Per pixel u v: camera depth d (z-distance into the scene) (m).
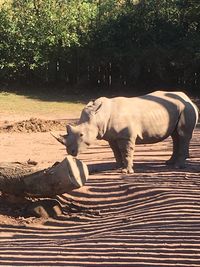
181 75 28.81
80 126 10.23
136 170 11.01
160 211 8.55
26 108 24.52
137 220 8.33
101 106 10.47
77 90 29.30
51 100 26.78
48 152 14.32
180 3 29.17
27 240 8.04
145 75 29.39
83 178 9.16
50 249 7.29
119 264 6.61
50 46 28.83
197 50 27.81
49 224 8.80
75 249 7.18
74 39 28.81
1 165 9.50
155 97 11.14
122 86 29.59
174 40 28.92
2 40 28.45
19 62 28.69
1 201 9.65
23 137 17.03
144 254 6.84
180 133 11.16
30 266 6.75
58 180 8.95
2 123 20.05
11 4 29.00
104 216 8.93
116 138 10.66
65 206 9.41
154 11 29.36
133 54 28.80
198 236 7.31
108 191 9.78
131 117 10.67
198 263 6.53
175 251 6.87
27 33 28.41
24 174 9.20
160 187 9.57
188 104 11.24
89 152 13.90
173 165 11.38
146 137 10.88
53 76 29.50
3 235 8.41
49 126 18.80
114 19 29.30
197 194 9.16
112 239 7.43
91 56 29.19
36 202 9.20
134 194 9.49
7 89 28.81
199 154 12.84
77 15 29.25
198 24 28.95
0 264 6.88
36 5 28.92
